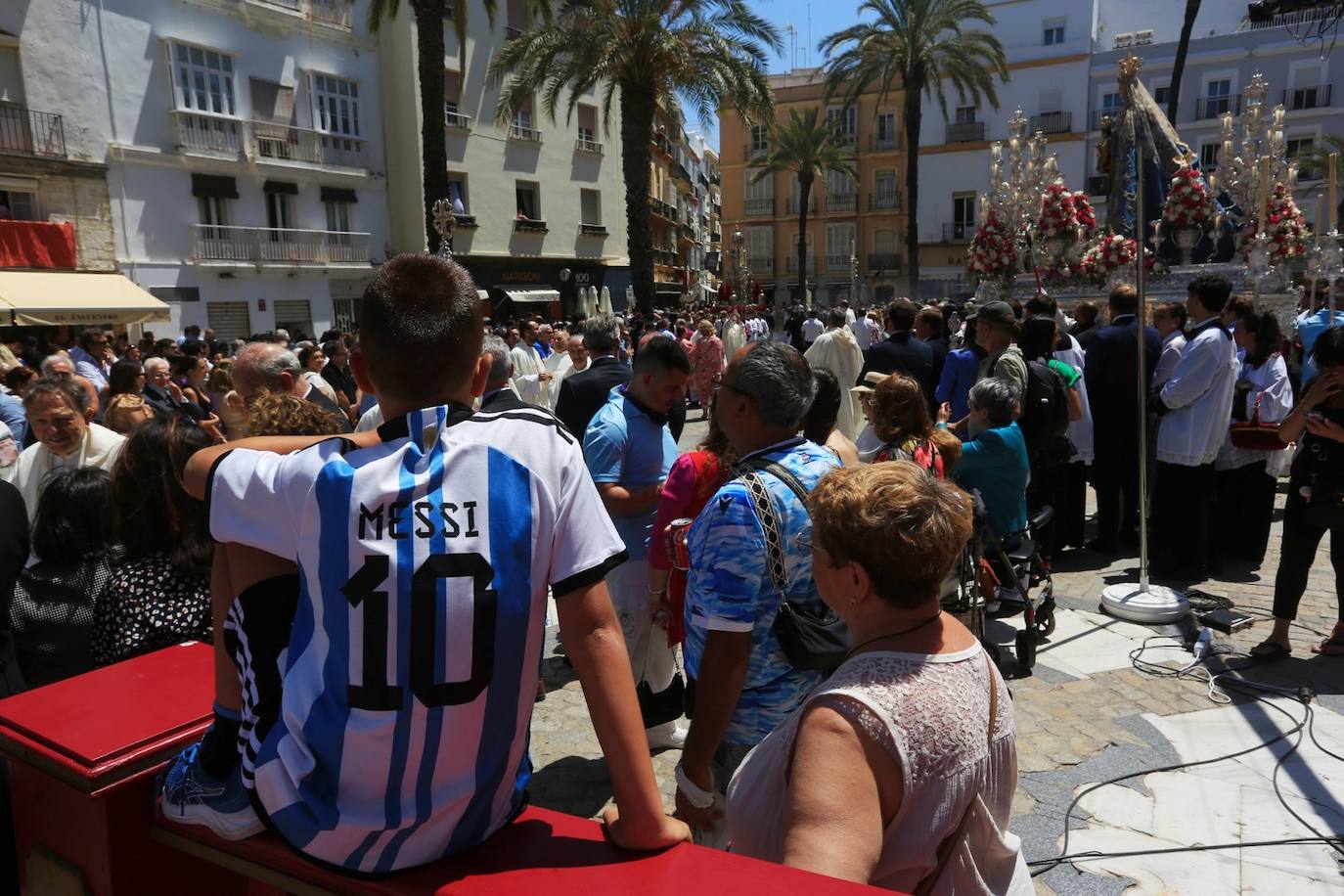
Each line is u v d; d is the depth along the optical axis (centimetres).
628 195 2108
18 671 253
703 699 211
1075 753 366
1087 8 3978
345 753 112
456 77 2708
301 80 2384
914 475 153
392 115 2620
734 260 4650
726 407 232
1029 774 352
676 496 291
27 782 158
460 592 112
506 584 115
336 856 116
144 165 2044
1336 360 404
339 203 2522
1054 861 298
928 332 786
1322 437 416
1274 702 402
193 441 242
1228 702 406
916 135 3134
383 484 115
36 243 1816
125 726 156
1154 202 1191
